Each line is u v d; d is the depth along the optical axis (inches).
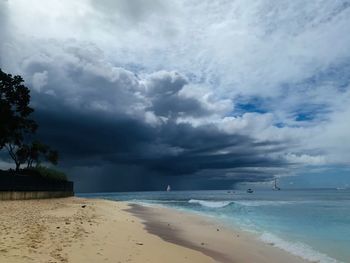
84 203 1528.1
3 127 1844.2
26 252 371.9
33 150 2113.7
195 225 923.4
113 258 405.1
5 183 1365.7
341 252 568.1
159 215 1221.1
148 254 459.2
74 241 466.9
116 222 812.6
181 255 487.2
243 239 690.8
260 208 1716.3
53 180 1926.7
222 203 2321.6
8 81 1876.2
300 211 1498.5
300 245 628.7
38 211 886.4
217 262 475.8
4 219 644.7
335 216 1229.1
